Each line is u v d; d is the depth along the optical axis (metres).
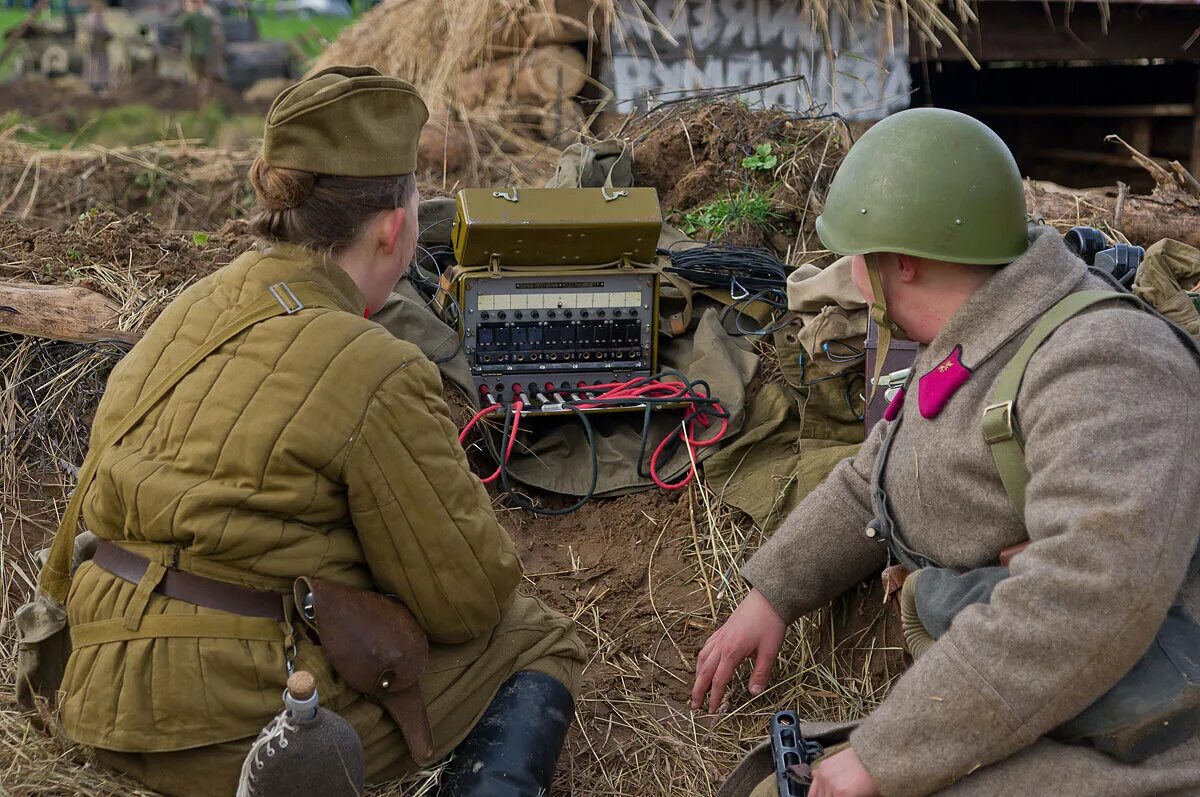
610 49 5.54
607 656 2.61
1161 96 7.46
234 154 5.70
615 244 3.06
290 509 1.73
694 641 2.65
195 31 11.57
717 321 3.22
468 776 1.88
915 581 1.79
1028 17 6.05
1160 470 1.50
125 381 1.87
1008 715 1.54
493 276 2.99
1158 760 1.58
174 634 1.72
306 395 1.73
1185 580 1.64
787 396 3.07
